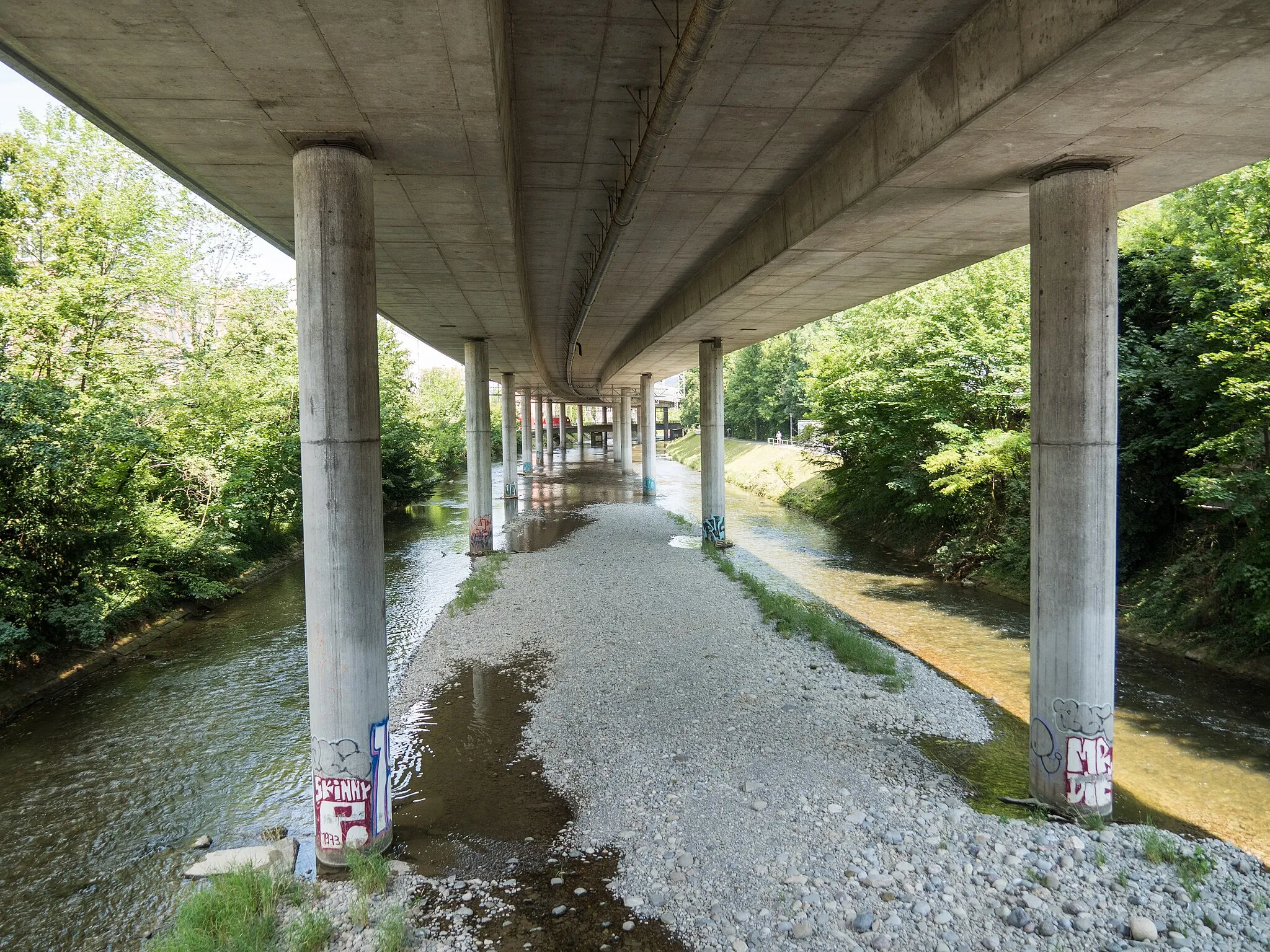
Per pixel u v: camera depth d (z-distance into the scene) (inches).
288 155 404.5
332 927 335.9
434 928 336.8
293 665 767.1
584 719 570.9
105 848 430.3
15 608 692.1
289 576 1238.3
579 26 397.4
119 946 347.3
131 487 956.6
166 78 317.4
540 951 319.0
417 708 612.1
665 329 1262.3
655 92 476.4
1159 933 317.4
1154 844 375.2
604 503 2192.4
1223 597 740.0
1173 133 381.7
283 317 1672.0
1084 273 414.9
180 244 1258.6
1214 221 833.5
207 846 429.7
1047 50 313.3
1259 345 652.7
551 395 3971.5
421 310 977.5
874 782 459.5
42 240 948.6
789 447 2844.5
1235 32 282.4
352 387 382.3
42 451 712.4
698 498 2331.4
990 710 599.5
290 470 1398.9
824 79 446.9
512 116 490.9
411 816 441.4
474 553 1326.3
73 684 722.8
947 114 397.4
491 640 790.5
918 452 1255.5
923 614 920.9
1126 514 921.5
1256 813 449.7
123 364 994.1
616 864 384.2
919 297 1338.6
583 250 883.4
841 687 628.4
